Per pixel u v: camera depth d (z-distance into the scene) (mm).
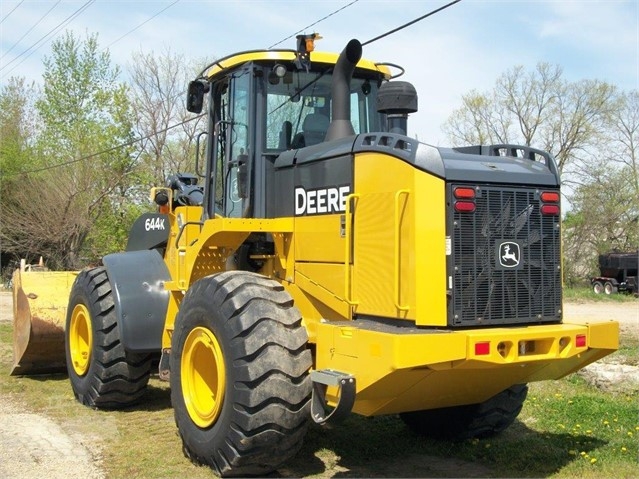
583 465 5258
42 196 29219
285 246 5695
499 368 4516
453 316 4535
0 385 8305
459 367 4340
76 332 7598
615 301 24188
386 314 4762
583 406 6875
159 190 7188
